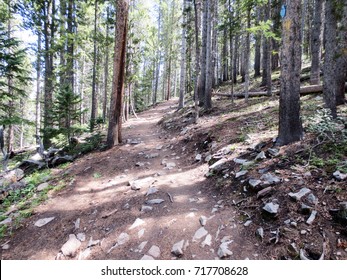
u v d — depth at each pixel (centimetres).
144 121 1764
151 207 500
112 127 959
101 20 1784
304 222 345
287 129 553
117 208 523
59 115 1018
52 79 1427
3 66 977
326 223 333
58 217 519
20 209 571
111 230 450
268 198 411
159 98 5309
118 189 615
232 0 1664
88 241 434
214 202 480
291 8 526
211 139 791
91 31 1584
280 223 360
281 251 322
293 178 430
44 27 1451
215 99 1608
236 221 403
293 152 507
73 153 968
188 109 1476
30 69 1978
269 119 804
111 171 737
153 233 418
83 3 1480
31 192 655
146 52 2270
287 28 533
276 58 2102
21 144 2628
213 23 1639
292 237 331
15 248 439
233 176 531
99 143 1024
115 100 954
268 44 1195
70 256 404
